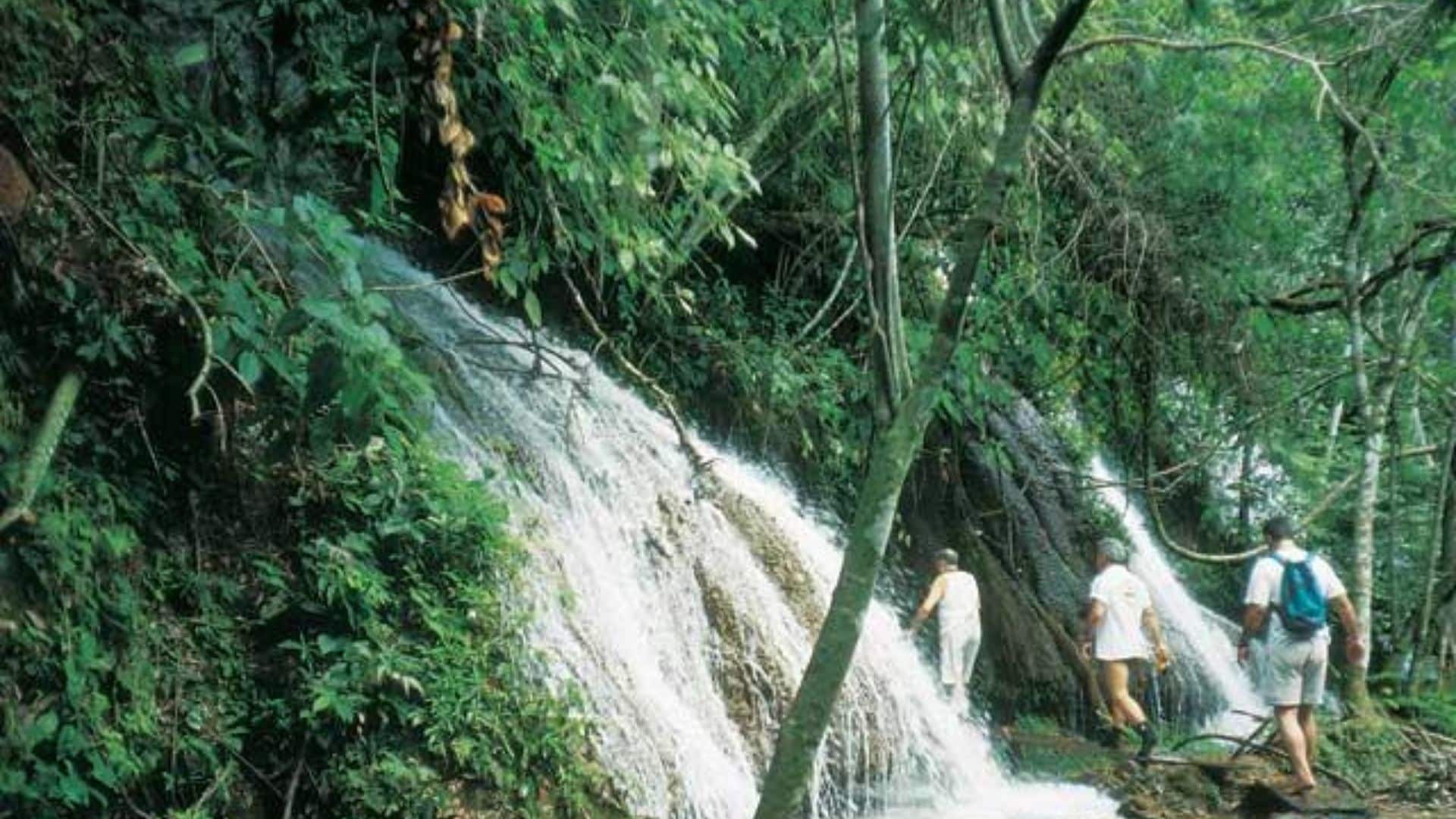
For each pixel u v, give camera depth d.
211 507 6.70
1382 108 12.71
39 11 6.59
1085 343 14.97
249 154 7.34
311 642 6.57
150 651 6.12
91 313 6.25
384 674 6.50
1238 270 14.42
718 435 11.59
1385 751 11.77
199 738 6.08
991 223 4.82
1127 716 12.02
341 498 7.08
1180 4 12.77
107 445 6.35
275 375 6.96
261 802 6.20
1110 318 14.72
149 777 5.89
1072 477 15.77
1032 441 15.60
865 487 4.79
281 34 7.49
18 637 5.52
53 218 6.30
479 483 7.48
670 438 10.25
